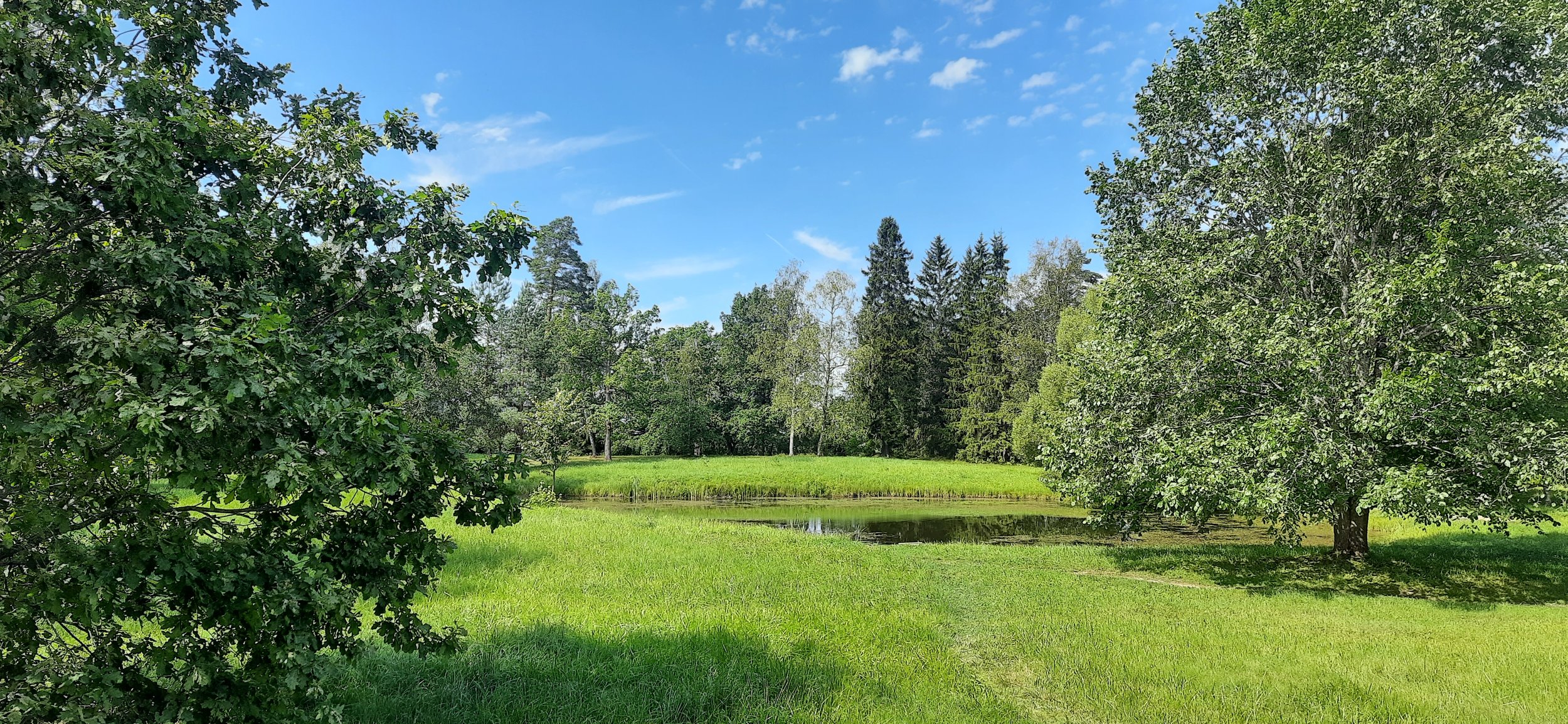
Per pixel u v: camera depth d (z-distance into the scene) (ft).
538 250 182.60
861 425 159.22
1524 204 34.45
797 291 179.63
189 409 9.20
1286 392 37.22
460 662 20.12
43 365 10.31
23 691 9.87
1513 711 18.83
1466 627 28.02
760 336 181.27
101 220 10.97
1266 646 24.99
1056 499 101.09
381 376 12.26
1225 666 22.68
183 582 10.30
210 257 10.83
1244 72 40.34
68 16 9.93
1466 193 33.53
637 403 154.51
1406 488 30.71
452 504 14.42
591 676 19.76
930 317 186.39
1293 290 39.29
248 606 10.50
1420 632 27.27
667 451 168.66
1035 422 120.06
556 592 31.17
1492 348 31.40
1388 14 37.55
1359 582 39.04
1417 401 30.53
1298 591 36.52
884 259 185.47
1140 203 46.80
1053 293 152.35
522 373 149.38
